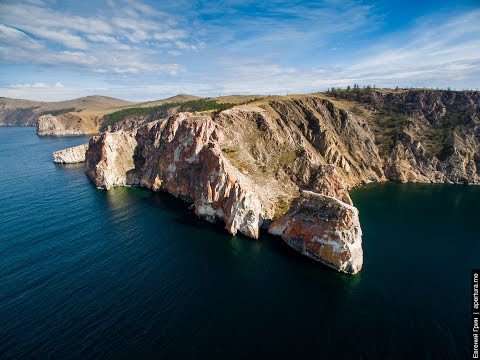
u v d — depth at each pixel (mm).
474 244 83125
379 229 93625
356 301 57406
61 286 58750
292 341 46875
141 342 45562
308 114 165625
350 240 67938
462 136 168500
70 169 161000
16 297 55031
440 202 121938
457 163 157375
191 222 93125
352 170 154000
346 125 170125
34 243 76312
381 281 64438
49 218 93000
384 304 56594
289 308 54812
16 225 87125
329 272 67688
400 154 163000
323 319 52031
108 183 126250
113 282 60875
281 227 84750
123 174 134000
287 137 142750
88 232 83812
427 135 174000
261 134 130250
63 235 81438
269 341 46688
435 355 44625
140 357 42844
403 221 100812
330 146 153000
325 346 46031
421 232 91375
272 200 97438
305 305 55750
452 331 49625
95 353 43312
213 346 45312
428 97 188875
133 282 61219
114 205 106312
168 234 84562
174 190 118125
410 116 183500
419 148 164000
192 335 47375
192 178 111250
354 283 63562
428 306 56094
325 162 148125
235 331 48562
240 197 85688
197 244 79312
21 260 68000
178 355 43438
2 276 61562
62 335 46438
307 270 68250
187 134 116875
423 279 65375
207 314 52438
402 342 47094
